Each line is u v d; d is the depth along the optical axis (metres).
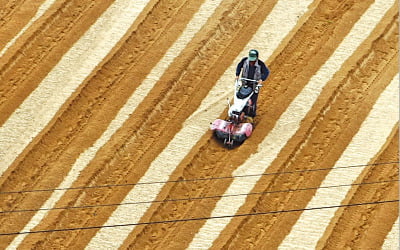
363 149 59.03
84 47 67.06
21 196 57.38
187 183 57.44
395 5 69.00
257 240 54.03
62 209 56.22
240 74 59.78
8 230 55.44
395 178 57.09
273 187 56.84
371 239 53.81
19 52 66.50
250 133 59.38
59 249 54.25
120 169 58.59
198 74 64.88
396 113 61.38
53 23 68.88
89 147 59.97
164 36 67.56
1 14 69.88
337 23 67.75
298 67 64.75
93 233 54.97
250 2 69.50
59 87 64.19
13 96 63.66
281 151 58.88
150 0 70.25
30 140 60.59
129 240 54.31
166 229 54.97
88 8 70.06
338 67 64.44
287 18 68.25
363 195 56.25
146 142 60.34
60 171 58.59
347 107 61.94
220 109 62.19
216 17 68.50
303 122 60.75
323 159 58.53
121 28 68.19
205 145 59.56
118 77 64.81
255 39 66.88
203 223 55.06
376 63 65.00
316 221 54.84
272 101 62.53
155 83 64.06
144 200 56.50
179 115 61.94
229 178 57.50
